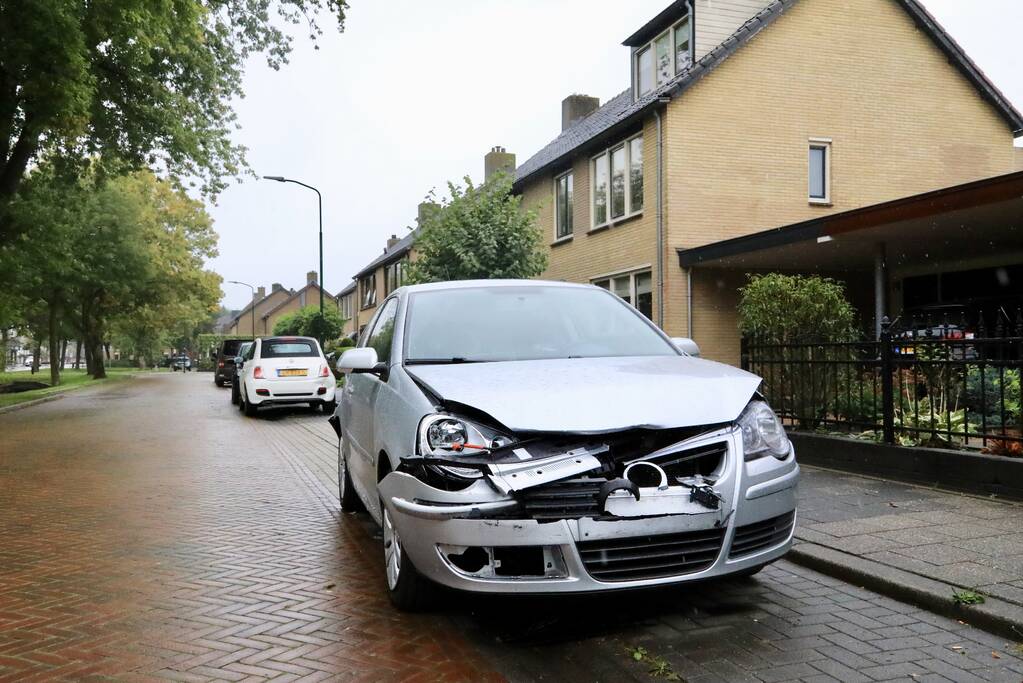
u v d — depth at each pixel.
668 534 3.41
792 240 12.77
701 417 3.61
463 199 15.51
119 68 17.22
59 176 19.88
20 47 13.10
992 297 14.44
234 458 10.34
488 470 3.40
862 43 16.92
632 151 17.20
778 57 16.39
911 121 17.27
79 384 34.59
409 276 15.65
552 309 5.08
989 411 6.68
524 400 3.64
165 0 14.43
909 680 3.12
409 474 3.63
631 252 17.14
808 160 16.64
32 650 3.62
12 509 6.95
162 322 52.41
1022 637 3.44
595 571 3.34
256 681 3.26
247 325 108.62
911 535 4.86
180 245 45.06
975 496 5.91
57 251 19.70
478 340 4.71
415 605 4.01
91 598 4.39
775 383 8.49
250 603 4.29
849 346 7.57
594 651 3.50
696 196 15.88
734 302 16.12
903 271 16.56
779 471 3.74
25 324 41.84
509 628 3.82
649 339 4.95
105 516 6.64
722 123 16.05
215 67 19.09
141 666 3.42
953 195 10.08
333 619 4.01
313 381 16.91
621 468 3.52
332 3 17.97
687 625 3.77
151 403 22.06
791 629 3.68
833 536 4.92
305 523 6.34
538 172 21.14
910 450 6.49
